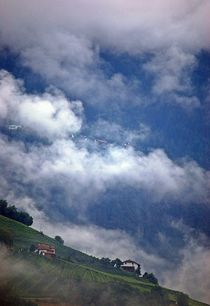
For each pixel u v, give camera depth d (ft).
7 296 433.48
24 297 471.62
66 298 508.53
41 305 457.68
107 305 537.65
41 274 568.41
